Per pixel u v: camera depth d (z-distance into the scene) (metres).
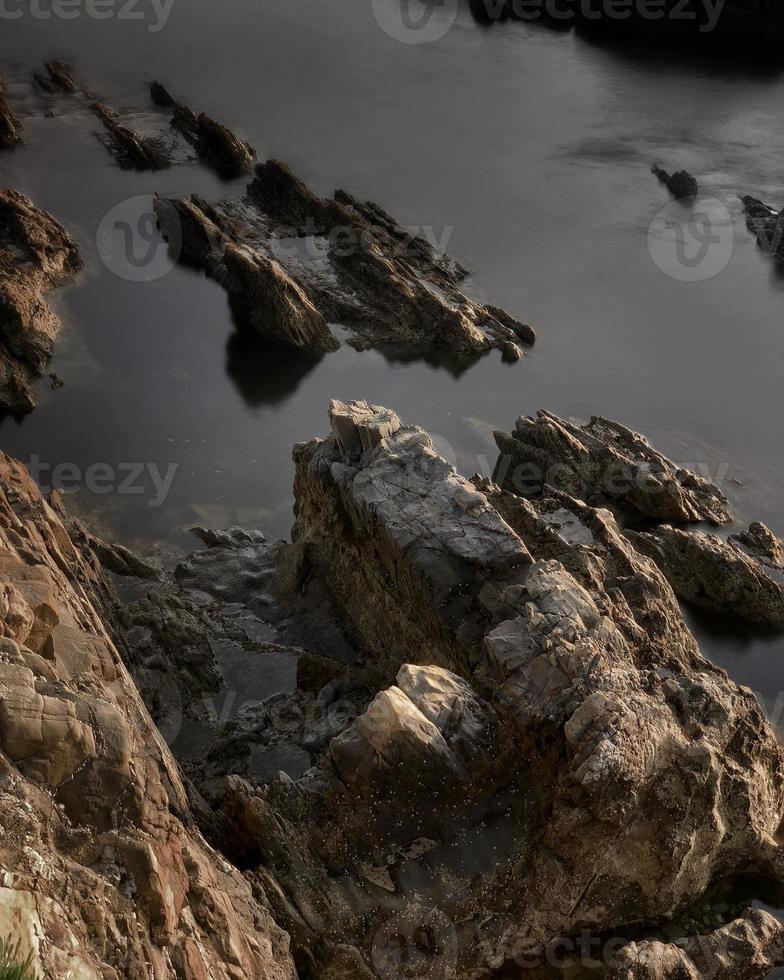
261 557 38.16
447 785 23.14
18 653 16.30
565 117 75.19
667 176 67.25
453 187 66.56
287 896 22.09
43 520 24.62
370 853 23.08
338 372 51.31
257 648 33.28
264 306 53.03
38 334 50.47
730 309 55.97
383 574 31.03
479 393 50.00
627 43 86.38
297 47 85.38
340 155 70.00
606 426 44.94
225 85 78.88
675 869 23.44
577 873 22.89
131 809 15.43
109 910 14.30
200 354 51.81
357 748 22.91
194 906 17.20
